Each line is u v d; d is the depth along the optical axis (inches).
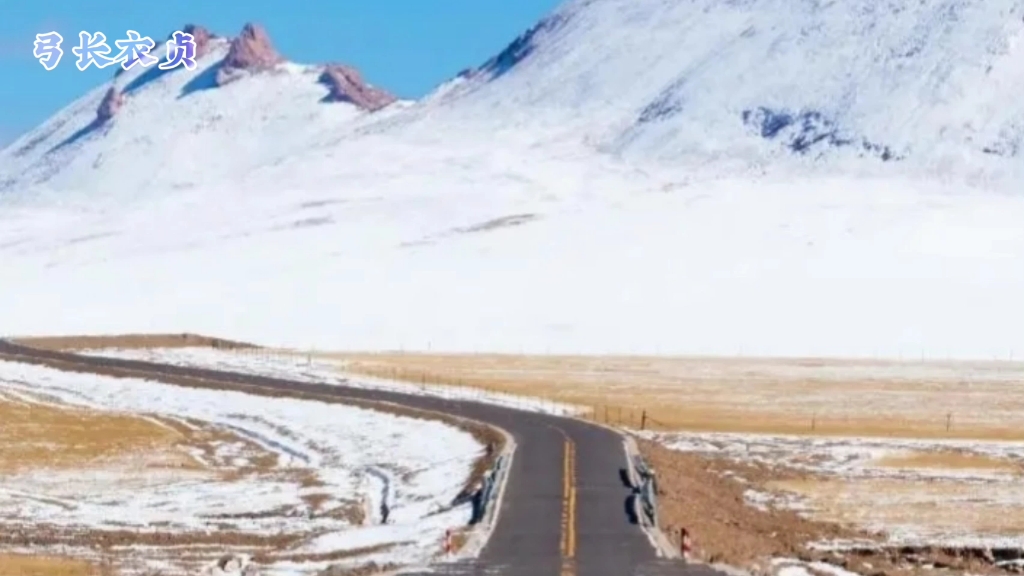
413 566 2058.3
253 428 4638.3
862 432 4574.3
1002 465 3843.5
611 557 2122.3
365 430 4404.5
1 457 3959.2
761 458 3919.8
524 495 2763.3
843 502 3203.7
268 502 3218.5
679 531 2365.9
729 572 2004.2
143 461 3939.5
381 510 3093.0
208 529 2773.1
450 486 3189.0
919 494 3321.9
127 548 2485.2
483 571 2003.0
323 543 2407.7
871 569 2215.8
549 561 2084.2
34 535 2642.7
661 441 4229.8
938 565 2361.0
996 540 2691.9
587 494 2768.2
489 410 4653.1
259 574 2070.6
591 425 4170.8
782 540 2568.9
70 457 3993.6
